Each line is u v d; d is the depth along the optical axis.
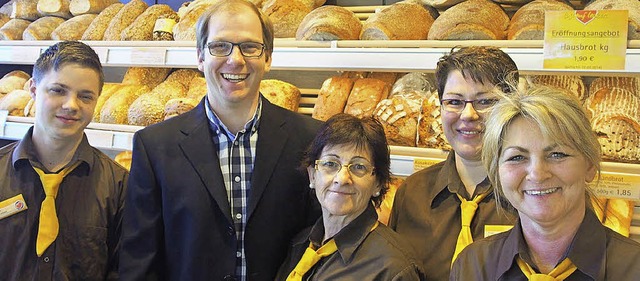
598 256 1.02
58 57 1.55
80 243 1.63
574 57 1.63
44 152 1.64
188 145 1.56
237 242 1.54
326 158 1.38
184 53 2.21
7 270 1.57
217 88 1.51
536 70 1.69
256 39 1.49
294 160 1.60
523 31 1.79
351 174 1.36
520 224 1.12
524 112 1.02
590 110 1.83
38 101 1.56
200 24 1.52
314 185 1.46
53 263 1.58
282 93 2.34
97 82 1.62
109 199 1.70
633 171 1.64
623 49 1.59
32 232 1.59
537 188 1.00
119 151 3.10
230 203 1.55
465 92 1.35
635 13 1.64
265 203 1.54
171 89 2.52
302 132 1.64
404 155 1.89
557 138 0.98
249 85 1.51
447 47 1.83
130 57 2.32
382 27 1.99
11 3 3.17
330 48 1.97
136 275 1.53
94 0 2.84
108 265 1.71
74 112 1.56
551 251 1.07
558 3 1.83
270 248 1.55
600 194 1.66
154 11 2.53
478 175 1.43
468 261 1.20
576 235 1.04
